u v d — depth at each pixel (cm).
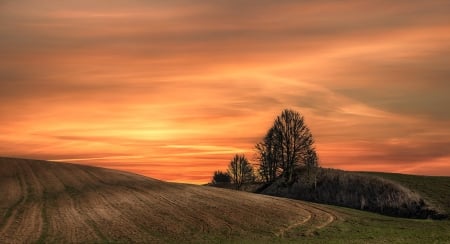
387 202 6391
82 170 8494
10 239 3819
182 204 5719
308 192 7438
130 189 6769
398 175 8256
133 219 4772
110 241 3838
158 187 7081
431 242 3909
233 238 4059
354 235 4259
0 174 7531
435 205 6031
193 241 3912
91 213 5012
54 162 9169
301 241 3941
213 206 5638
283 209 5647
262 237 4122
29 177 7400
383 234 4319
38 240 3806
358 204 6588
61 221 4569
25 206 5288
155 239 3956
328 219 5128
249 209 5538
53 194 6112
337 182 7400
